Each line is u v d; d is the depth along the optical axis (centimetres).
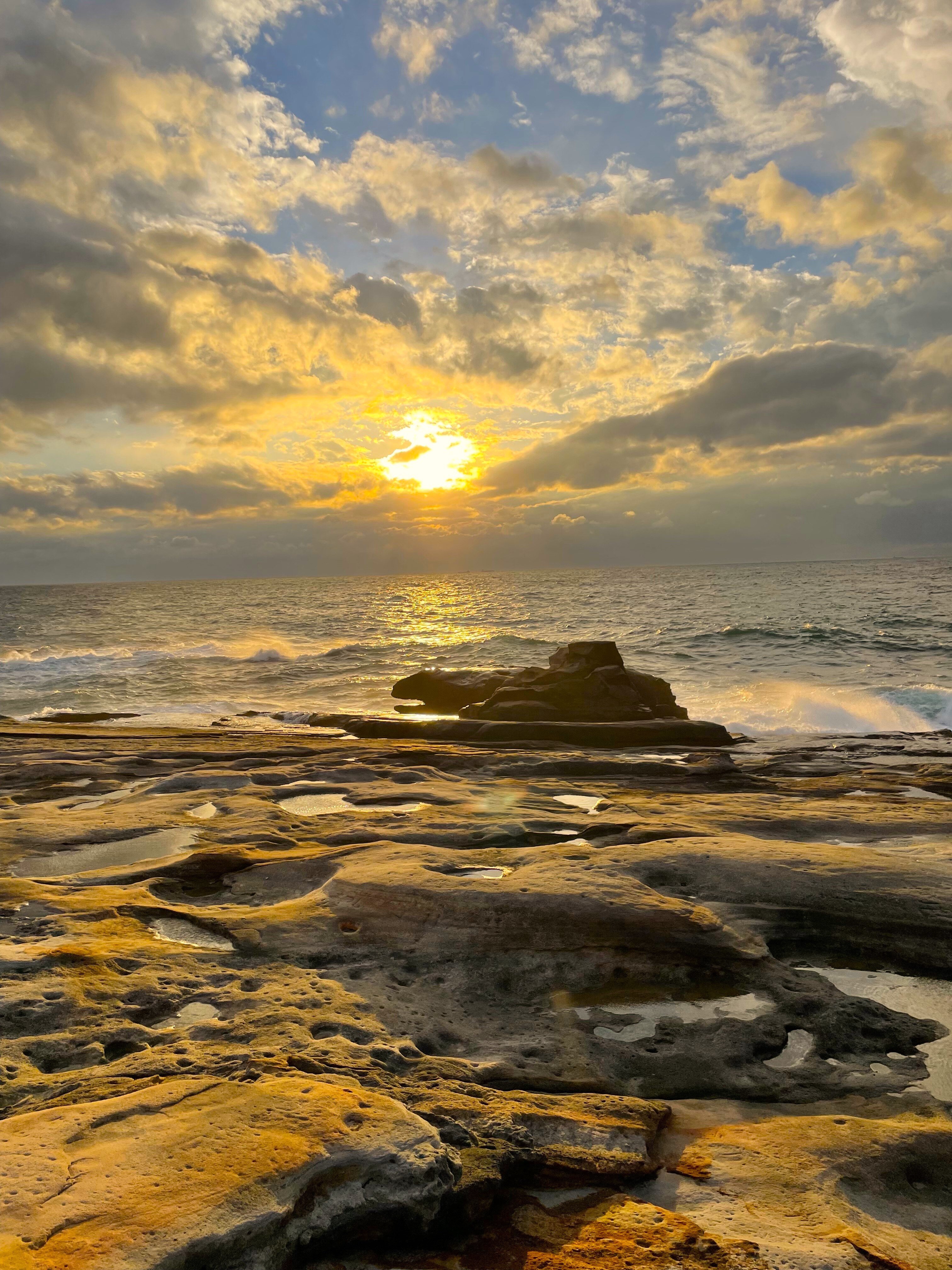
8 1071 421
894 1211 356
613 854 780
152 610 8331
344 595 11231
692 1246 314
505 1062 469
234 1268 279
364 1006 520
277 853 838
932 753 1612
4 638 5034
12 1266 250
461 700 2422
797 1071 487
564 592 9706
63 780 1255
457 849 878
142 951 583
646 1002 565
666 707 2017
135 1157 316
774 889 707
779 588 8612
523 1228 335
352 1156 328
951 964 617
